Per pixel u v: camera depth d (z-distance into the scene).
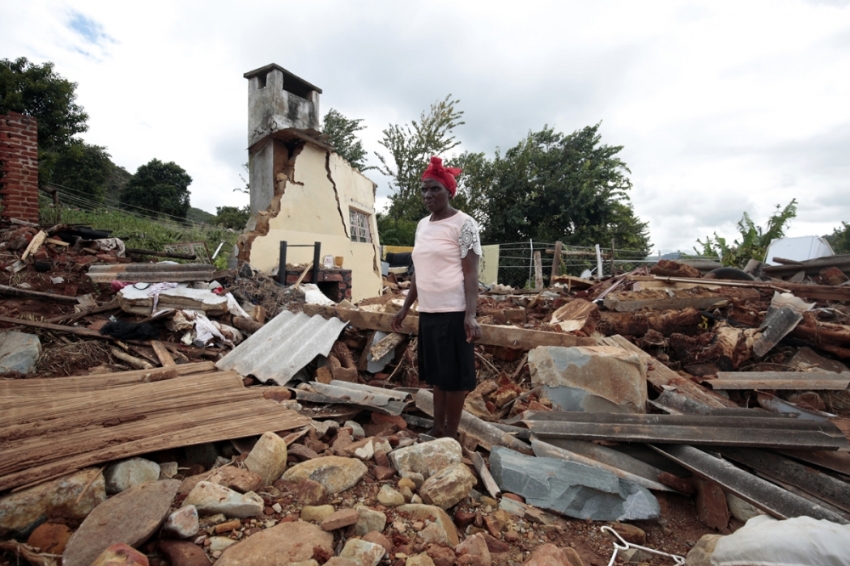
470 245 2.64
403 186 24.14
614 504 2.40
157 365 4.06
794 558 1.63
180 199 31.05
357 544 1.77
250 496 2.03
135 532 1.71
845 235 25.69
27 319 4.58
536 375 3.62
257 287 6.07
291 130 7.39
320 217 8.48
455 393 2.79
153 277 5.29
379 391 3.60
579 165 21.02
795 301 5.13
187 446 2.52
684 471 2.76
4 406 2.70
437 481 2.29
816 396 3.69
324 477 2.29
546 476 2.47
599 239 20.59
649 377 3.92
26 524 1.80
